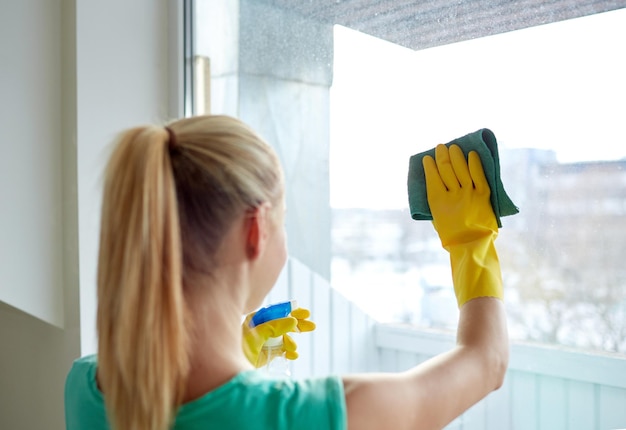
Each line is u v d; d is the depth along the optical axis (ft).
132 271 1.85
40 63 4.27
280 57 4.48
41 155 4.32
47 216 4.37
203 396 1.91
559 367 3.11
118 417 1.91
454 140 2.78
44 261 4.37
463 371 2.10
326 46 4.21
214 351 1.99
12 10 4.12
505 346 2.31
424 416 1.98
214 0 4.71
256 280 2.17
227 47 4.74
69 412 2.24
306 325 3.02
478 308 2.37
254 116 4.69
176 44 4.64
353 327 4.17
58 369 4.60
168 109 4.71
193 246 1.97
